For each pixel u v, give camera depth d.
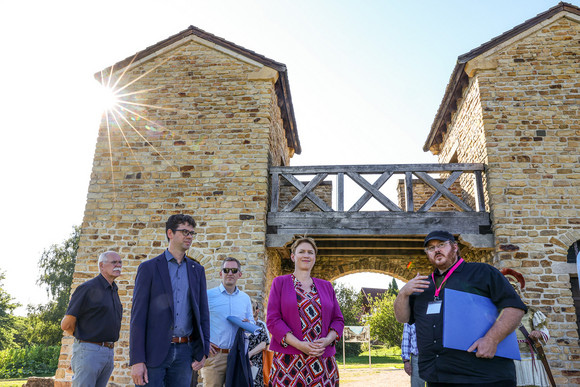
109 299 4.14
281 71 8.57
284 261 10.34
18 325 35.91
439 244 2.57
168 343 3.00
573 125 7.67
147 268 3.17
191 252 7.52
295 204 7.81
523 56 8.15
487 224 7.42
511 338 2.35
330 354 2.93
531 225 7.19
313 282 3.18
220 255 7.45
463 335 2.31
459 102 9.77
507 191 7.38
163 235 7.70
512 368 2.30
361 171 7.90
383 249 10.08
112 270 4.17
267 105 8.32
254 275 7.27
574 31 8.22
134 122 8.48
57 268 27.77
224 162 8.02
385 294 28.91
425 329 2.48
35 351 18.05
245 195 7.77
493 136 7.69
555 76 7.98
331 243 9.13
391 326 26.30
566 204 7.27
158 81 8.71
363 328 17.05
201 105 8.45
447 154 11.20
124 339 7.18
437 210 10.68
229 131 8.22
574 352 6.60
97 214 7.91
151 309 3.05
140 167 8.15
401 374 12.31
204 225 7.66
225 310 4.39
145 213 7.86
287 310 2.96
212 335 4.33
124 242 7.71
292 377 2.79
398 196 11.20
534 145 7.60
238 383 3.97
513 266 6.99
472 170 7.74
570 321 6.73
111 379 6.97
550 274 6.94
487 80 8.07
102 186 8.09
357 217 7.62
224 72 8.63
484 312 2.36
